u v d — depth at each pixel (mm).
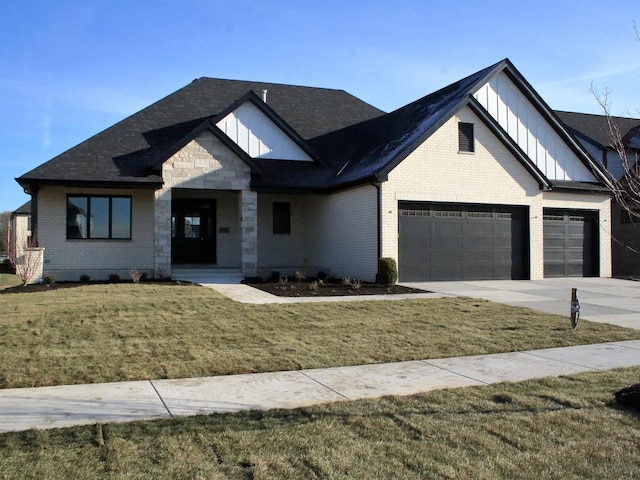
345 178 20062
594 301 15156
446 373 7488
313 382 6941
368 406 5918
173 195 22031
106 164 18906
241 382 6906
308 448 4727
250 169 19953
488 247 20266
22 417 5469
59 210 19016
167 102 22734
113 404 5926
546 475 4289
